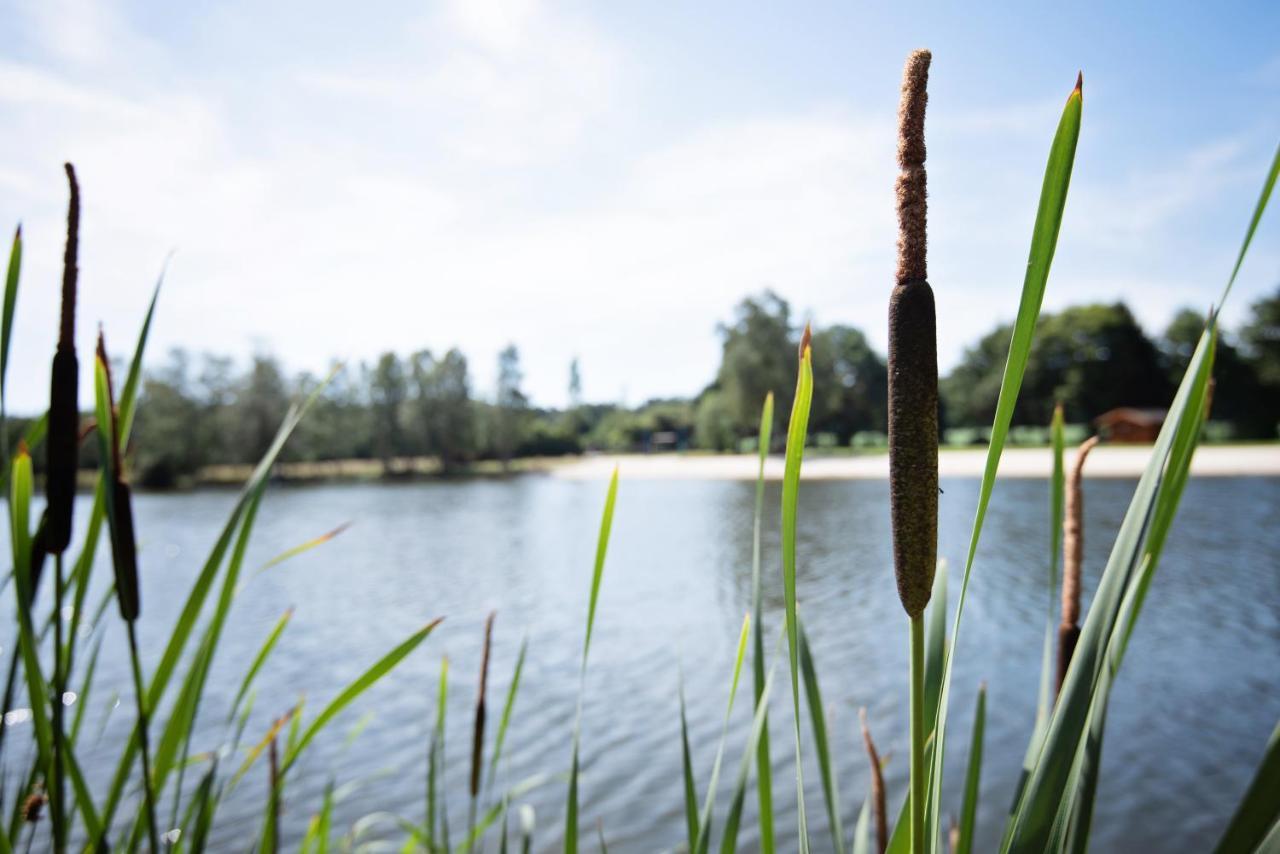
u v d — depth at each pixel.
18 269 0.86
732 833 0.93
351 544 32.75
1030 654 13.12
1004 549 24.45
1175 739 9.46
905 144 0.56
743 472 67.25
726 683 12.35
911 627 0.56
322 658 15.11
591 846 7.47
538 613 18.59
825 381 73.31
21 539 0.91
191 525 39.34
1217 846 0.49
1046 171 0.54
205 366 68.88
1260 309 61.28
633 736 10.24
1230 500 34.84
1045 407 69.25
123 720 10.32
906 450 0.55
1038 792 0.63
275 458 1.17
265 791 8.41
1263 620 15.01
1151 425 62.50
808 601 18.28
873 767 1.03
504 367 85.44
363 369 81.19
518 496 57.09
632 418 103.44
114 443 0.85
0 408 0.88
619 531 34.56
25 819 1.07
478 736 1.55
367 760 9.51
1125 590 0.63
